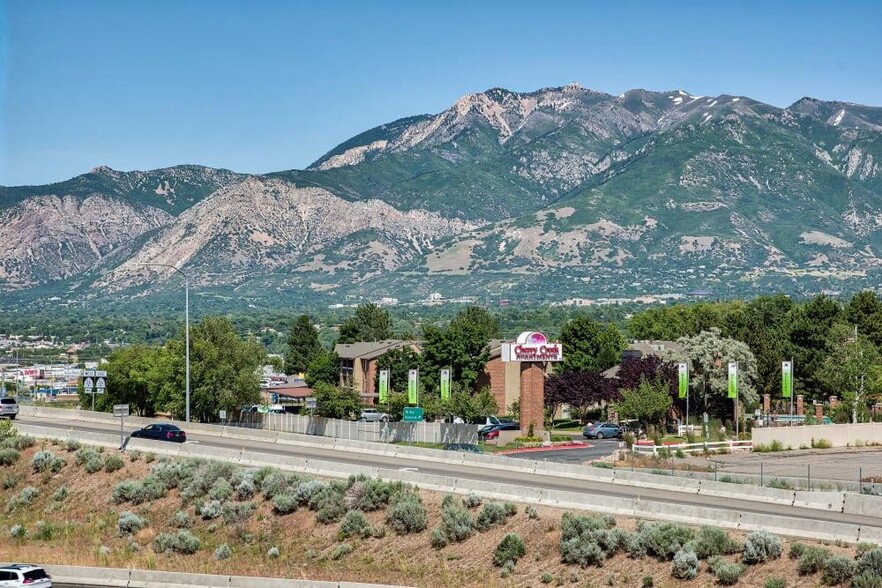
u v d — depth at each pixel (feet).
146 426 357.20
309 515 250.37
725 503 225.15
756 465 327.06
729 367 416.46
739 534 198.08
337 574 217.56
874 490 251.39
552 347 404.36
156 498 279.49
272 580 209.67
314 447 327.26
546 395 457.68
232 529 252.42
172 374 450.30
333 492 252.21
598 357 535.60
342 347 595.06
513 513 225.76
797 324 541.75
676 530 198.59
